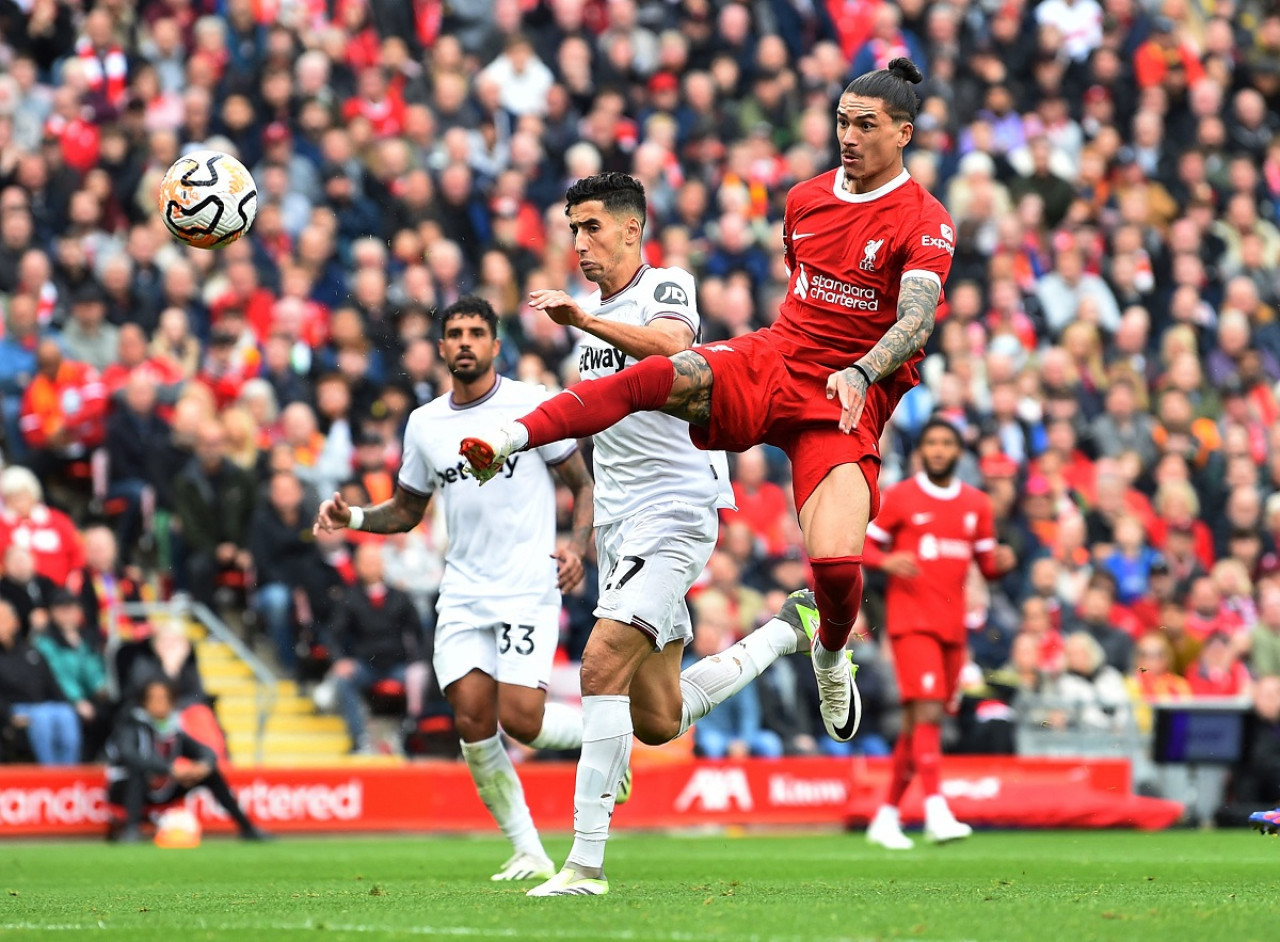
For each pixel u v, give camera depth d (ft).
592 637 60.85
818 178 65.10
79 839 123.34
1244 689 156.87
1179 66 225.35
